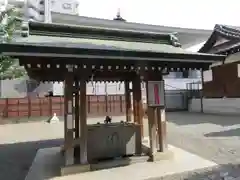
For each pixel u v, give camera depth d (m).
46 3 33.78
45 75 6.52
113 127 6.42
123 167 5.72
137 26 27.14
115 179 4.95
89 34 6.04
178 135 10.14
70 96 5.56
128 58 4.88
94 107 19.86
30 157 7.38
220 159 6.35
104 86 22.28
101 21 25.84
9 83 20.70
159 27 27.83
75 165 5.45
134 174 5.23
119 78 8.03
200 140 8.89
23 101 18.22
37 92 21.28
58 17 24.67
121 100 20.81
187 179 4.97
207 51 18.75
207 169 5.53
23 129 13.98
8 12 13.78
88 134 6.16
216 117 16.38
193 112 21.70
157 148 6.50
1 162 6.86
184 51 5.74
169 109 24.09
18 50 4.09
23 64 4.67
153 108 6.25
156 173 5.26
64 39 5.54
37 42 4.59
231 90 17.56
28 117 18.16
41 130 13.48
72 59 4.98
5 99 17.75
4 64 13.88
